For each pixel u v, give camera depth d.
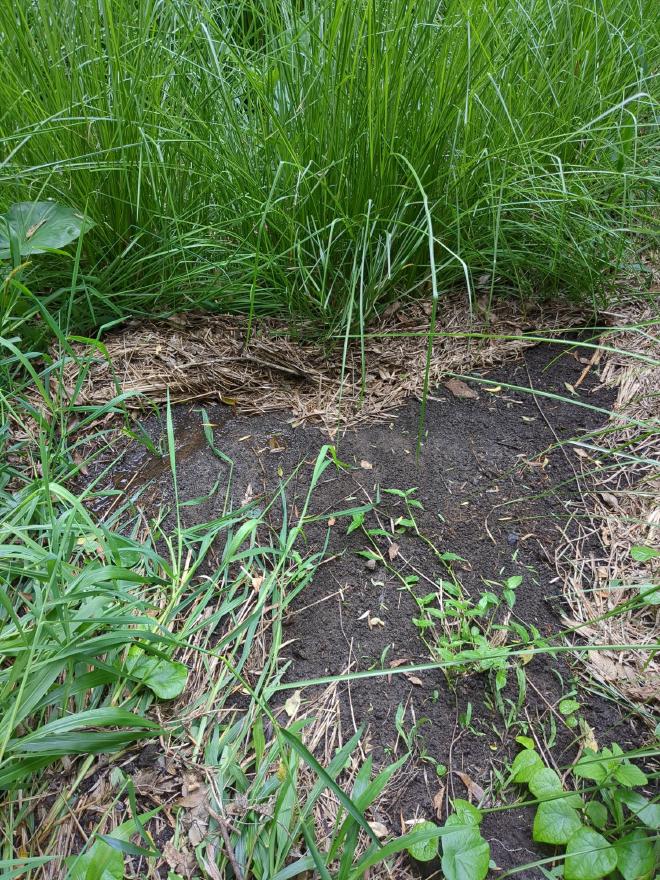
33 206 1.79
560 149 2.13
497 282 2.23
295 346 2.05
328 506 1.64
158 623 1.31
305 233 1.97
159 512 1.63
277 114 1.95
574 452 1.78
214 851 1.06
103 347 1.62
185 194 2.10
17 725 1.15
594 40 2.11
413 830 1.09
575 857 1.02
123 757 1.18
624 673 1.33
